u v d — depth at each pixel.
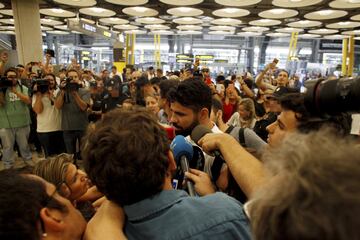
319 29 9.23
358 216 0.26
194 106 1.32
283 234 0.29
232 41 16.61
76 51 17.06
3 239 0.48
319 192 0.28
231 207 0.64
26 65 6.18
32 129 5.06
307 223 0.27
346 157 0.30
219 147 0.89
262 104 3.53
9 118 4.09
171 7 6.53
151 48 17.28
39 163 0.97
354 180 0.28
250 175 0.72
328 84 0.62
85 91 4.26
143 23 8.85
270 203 0.31
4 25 10.49
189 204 0.64
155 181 0.62
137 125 0.64
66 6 6.62
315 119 0.67
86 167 0.65
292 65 14.83
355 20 7.37
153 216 0.62
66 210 0.61
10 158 4.21
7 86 4.05
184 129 1.35
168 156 0.68
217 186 0.99
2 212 0.49
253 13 6.98
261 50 16.69
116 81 4.91
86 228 0.64
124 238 0.59
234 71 16.17
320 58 16.50
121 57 11.24
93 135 0.65
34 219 0.52
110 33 9.09
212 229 0.59
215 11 6.64
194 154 1.05
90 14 7.21
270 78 6.70
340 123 0.64
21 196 0.52
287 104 0.99
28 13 6.63
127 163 0.59
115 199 0.64
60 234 0.58
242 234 0.60
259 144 1.43
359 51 15.86
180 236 0.59
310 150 0.33
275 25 8.55
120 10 6.86
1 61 4.72
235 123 3.56
